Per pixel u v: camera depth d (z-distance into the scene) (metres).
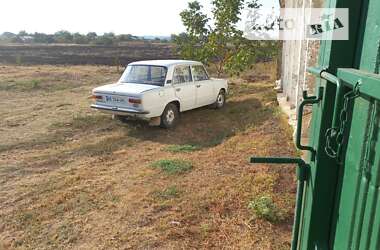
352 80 1.22
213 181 5.01
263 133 7.20
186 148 6.63
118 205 4.37
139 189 4.82
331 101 1.53
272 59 16.11
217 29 12.61
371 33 1.25
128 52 33.22
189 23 12.97
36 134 7.52
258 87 13.23
